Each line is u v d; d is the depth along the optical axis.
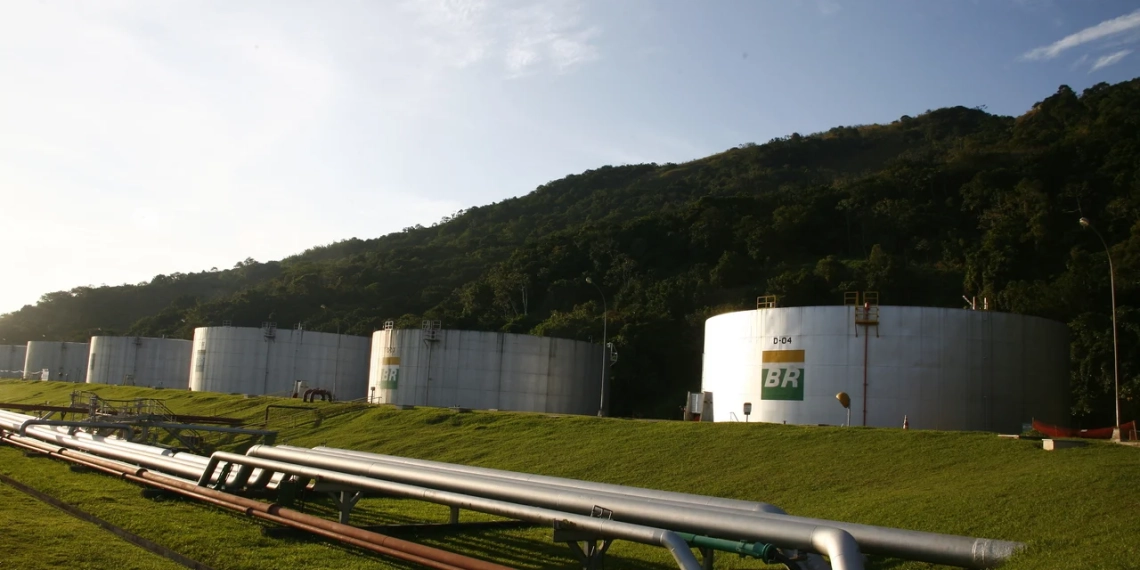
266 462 24.50
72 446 38.94
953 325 44.84
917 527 21.39
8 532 18.80
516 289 131.88
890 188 129.88
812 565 14.45
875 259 107.75
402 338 73.25
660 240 132.50
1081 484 22.14
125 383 111.25
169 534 20.48
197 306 169.62
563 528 16.06
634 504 16.39
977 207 120.19
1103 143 118.81
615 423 44.19
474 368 70.88
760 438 36.31
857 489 27.69
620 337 93.19
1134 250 87.88
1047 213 104.19
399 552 17.61
